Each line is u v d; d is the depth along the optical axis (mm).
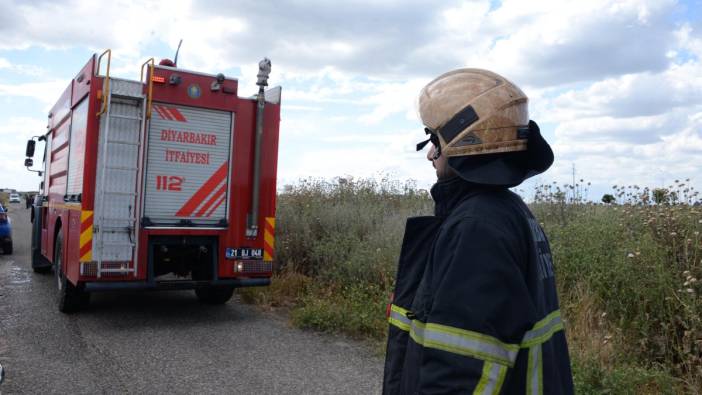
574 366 4766
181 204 7676
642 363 5102
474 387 1533
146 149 7461
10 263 13305
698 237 5750
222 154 7965
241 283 7949
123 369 5551
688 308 4938
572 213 9273
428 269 1813
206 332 7094
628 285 5840
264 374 5484
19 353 5984
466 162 1834
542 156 1875
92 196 7117
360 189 14172
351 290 8086
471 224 1677
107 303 8852
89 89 7207
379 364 5852
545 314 1781
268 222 8188
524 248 1749
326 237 10469
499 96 1847
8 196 91438
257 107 8094
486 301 1576
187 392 4957
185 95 7691
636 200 7871
